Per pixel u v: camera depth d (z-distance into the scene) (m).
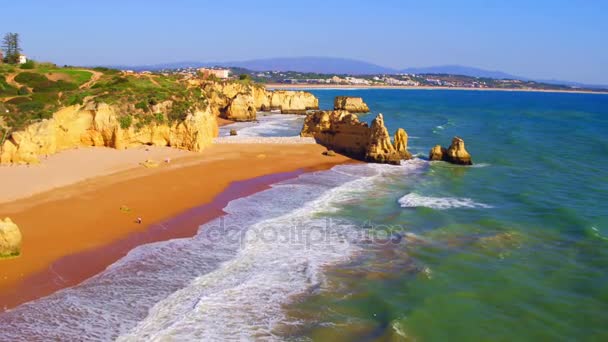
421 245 28.98
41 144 45.09
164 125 54.84
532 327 20.05
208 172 46.91
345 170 51.50
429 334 19.52
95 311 20.64
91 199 35.41
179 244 28.58
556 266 25.78
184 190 40.09
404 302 22.06
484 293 22.91
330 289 23.34
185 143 55.25
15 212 31.69
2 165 41.50
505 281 24.06
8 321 19.62
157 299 21.91
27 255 25.80
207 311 21.00
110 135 51.41
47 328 19.22
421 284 23.78
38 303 21.14
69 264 25.16
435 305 21.73
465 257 27.05
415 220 33.78
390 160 55.12
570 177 47.28
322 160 55.97
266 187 43.16
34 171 40.69
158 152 52.50
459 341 19.03
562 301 22.06
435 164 54.69
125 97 55.03
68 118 49.22
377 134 56.25
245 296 22.44
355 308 21.64
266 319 20.59
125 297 21.97
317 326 20.12
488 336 19.41
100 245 27.83
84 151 48.91
